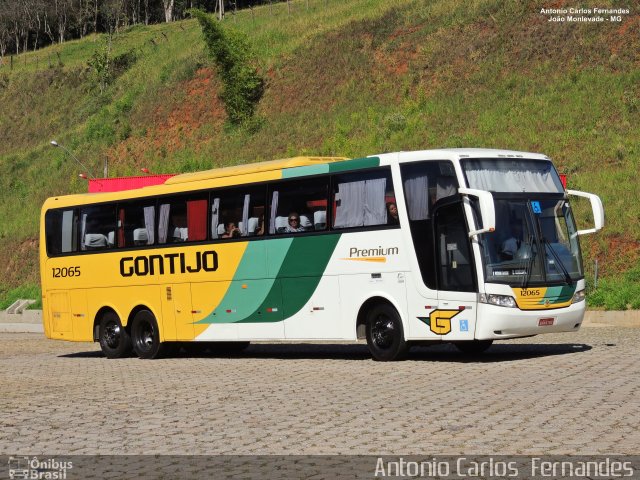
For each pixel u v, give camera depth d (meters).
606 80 46.97
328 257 21.25
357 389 15.80
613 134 42.28
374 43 61.41
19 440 12.24
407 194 20.00
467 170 19.36
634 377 15.52
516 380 15.87
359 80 59.16
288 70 64.06
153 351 25.02
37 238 62.31
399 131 51.19
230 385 17.33
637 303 29.47
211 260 23.64
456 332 19.17
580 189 38.12
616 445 10.16
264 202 22.59
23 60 114.31
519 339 25.30
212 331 23.66
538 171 20.23
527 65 51.50
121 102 74.81
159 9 132.00
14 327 44.72
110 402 15.54
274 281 22.27
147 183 29.48
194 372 20.20
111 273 26.05
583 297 20.02
